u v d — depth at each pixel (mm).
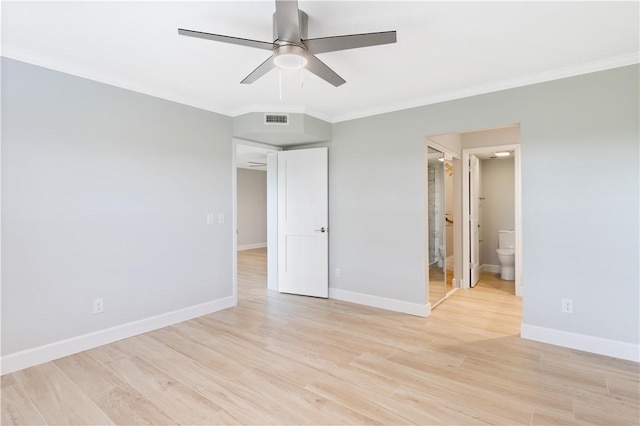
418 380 2330
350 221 4180
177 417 1935
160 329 3285
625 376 2359
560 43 2385
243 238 9438
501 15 2035
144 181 3195
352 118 4129
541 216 2947
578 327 2807
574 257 2812
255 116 3805
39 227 2568
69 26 2139
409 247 3723
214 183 3818
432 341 2990
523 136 3021
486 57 2605
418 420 1904
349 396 2143
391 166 3828
